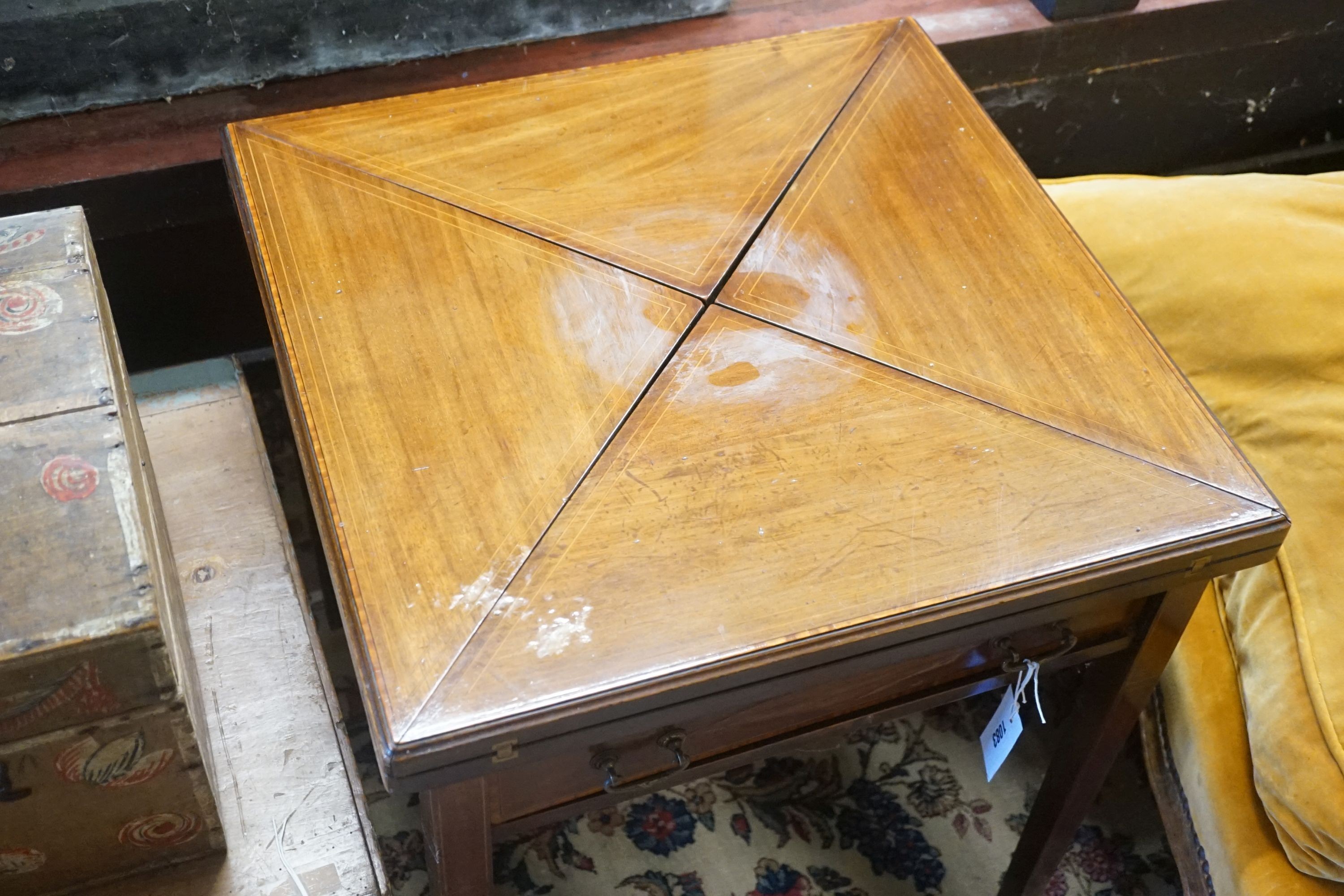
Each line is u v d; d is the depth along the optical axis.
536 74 1.32
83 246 0.89
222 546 1.10
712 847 1.32
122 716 0.76
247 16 1.23
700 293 0.91
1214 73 1.58
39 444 0.76
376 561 0.74
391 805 1.32
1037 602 0.77
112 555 0.72
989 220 0.99
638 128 1.05
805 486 0.79
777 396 0.85
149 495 0.88
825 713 0.87
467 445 0.80
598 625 0.72
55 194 1.16
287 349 0.85
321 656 1.04
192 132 1.23
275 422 1.53
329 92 1.31
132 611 0.70
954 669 0.88
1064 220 1.00
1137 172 1.70
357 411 0.82
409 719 0.67
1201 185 1.25
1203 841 1.11
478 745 0.67
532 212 0.97
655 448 0.81
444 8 1.31
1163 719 1.21
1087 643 0.91
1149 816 1.36
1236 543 0.80
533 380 0.84
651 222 0.97
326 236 0.93
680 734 0.79
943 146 1.05
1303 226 1.19
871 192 1.01
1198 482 0.82
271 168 0.99
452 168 1.00
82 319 0.83
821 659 0.73
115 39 1.20
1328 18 1.57
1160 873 1.32
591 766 0.79
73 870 0.89
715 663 0.71
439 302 0.89
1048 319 0.92
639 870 1.30
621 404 0.83
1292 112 1.70
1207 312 1.18
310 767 0.99
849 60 1.14
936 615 0.74
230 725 1.00
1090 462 0.82
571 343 0.87
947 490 0.80
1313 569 1.05
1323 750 0.98
